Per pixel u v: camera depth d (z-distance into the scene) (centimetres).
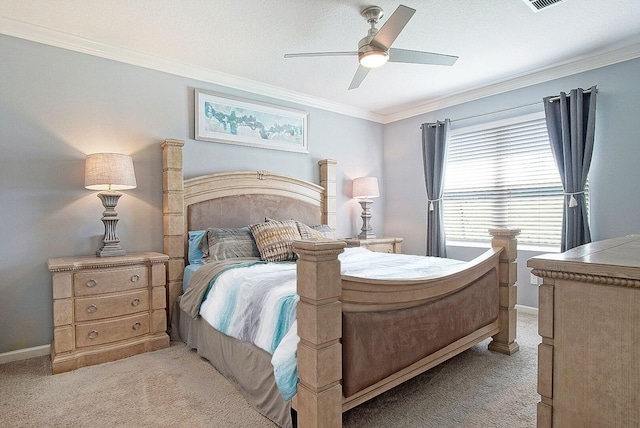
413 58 258
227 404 197
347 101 457
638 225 308
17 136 269
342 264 274
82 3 241
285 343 170
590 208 334
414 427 176
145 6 245
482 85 402
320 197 442
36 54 275
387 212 523
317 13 255
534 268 81
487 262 256
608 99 324
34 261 274
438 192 445
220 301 241
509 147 399
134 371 241
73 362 244
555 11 255
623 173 316
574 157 329
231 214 362
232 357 220
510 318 271
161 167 331
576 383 75
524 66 350
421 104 469
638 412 67
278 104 412
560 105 340
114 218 288
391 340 181
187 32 280
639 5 247
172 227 320
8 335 264
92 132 298
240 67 349
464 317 231
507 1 243
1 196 263
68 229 288
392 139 516
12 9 247
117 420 182
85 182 281
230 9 249
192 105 351
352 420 182
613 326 70
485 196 421
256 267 265
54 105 282
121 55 309
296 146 426
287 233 324
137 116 320
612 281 69
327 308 153
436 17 262
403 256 321
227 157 373
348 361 162
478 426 177
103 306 259
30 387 218
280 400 175
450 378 229
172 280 318
